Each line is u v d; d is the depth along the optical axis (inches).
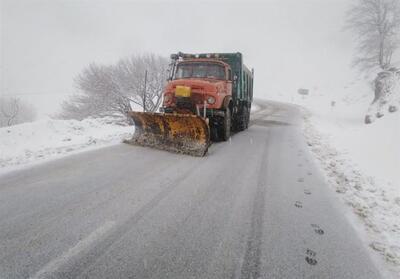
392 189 175.2
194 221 122.0
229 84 334.0
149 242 103.3
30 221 115.4
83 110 828.6
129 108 824.9
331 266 94.3
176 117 248.2
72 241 101.7
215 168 209.2
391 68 794.2
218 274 86.5
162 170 197.6
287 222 125.9
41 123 315.6
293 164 235.5
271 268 91.1
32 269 84.7
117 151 251.4
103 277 82.7
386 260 100.0
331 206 147.9
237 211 134.8
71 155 230.8
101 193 149.8
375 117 673.6
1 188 151.4
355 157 269.7
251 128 501.4
